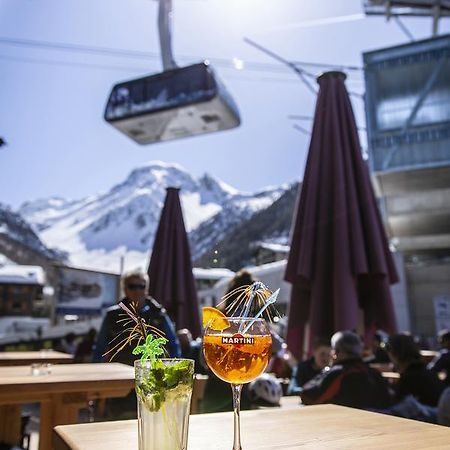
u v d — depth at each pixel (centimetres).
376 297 331
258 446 94
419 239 1433
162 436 81
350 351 254
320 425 113
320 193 347
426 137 972
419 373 287
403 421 118
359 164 356
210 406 254
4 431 278
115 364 291
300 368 361
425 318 1145
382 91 1005
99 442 94
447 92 967
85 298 1023
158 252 538
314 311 314
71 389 212
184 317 520
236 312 108
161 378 82
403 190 1123
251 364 94
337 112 370
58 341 1093
